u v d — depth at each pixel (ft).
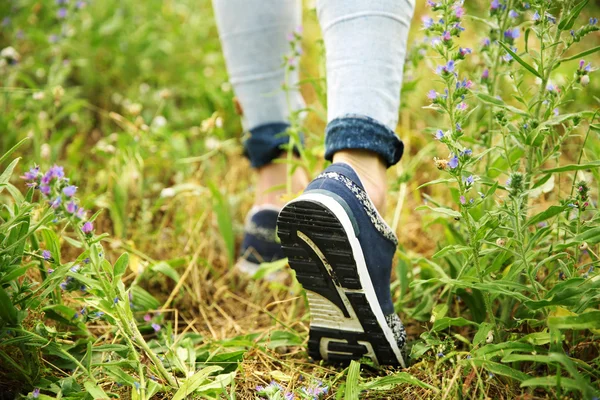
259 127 5.60
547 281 4.34
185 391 3.64
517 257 4.03
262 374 4.23
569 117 3.69
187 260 5.60
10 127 6.75
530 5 3.94
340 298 4.01
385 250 4.15
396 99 4.14
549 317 3.39
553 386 3.54
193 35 9.46
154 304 4.96
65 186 3.39
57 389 3.70
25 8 8.67
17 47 8.44
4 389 3.85
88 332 4.33
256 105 5.53
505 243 4.11
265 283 5.54
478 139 4.90
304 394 3.78
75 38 8.39
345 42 4.05
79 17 8.41
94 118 8.27
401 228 6.06
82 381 3.98
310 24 10.63
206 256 6.09
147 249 5.91
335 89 4.11
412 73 5.48
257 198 5.85
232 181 7.09
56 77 7.12
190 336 4.71
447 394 3.61
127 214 6.00
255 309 5.41
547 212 3.60
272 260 5.74
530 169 4.02
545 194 5.52
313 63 9.51
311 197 3.80
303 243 3.91
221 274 5.95
